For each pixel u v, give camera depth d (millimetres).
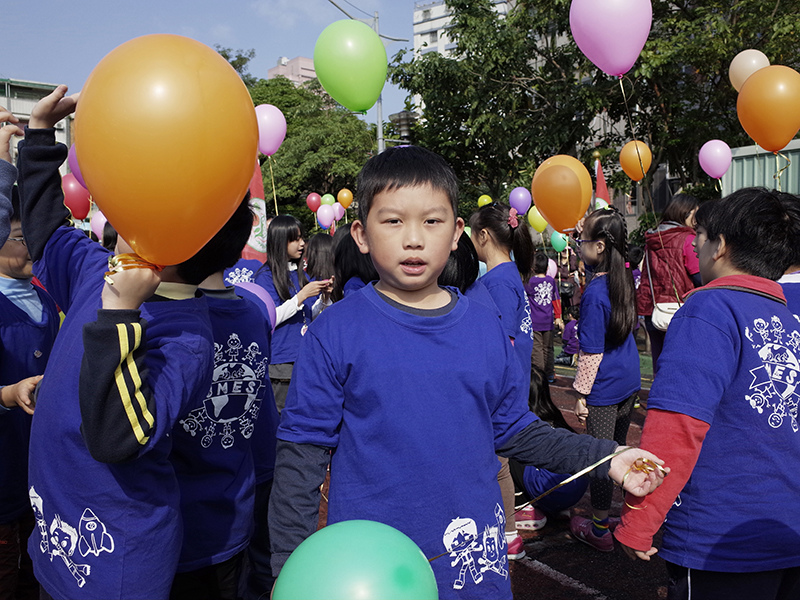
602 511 3371
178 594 1789
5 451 2301
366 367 1463
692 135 12414
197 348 1473
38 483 1421
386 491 1436
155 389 1343
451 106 14789
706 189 12148
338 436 1521
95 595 1354
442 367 1480
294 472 1479
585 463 1528
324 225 10250
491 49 13875
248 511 1904
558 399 7078
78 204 5734
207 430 1799
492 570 1491
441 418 1458
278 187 26422
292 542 1430
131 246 1246
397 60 14656
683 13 12703
